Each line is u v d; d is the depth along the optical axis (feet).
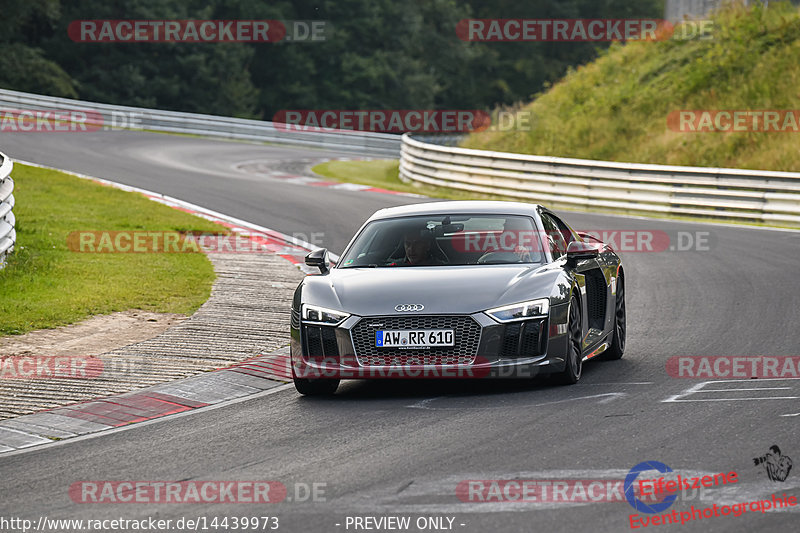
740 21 391.86
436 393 97.19
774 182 256.32
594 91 411.54
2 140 408.67
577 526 57.52
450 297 94.27
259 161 424.46
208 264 180.75
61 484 70.95
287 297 153.28
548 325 94.27
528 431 79.77
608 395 92.63
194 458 76.59
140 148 431.02
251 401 97.40
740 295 152.76
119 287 154.30
